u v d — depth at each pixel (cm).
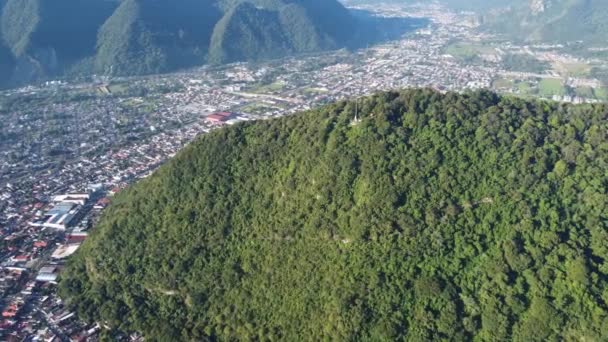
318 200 16512
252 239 17000
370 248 15062
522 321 13262
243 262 16638
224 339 15262
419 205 15475
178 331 15775
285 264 15912
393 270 14512
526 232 14688
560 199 15500
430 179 16025
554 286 13575
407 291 14088
